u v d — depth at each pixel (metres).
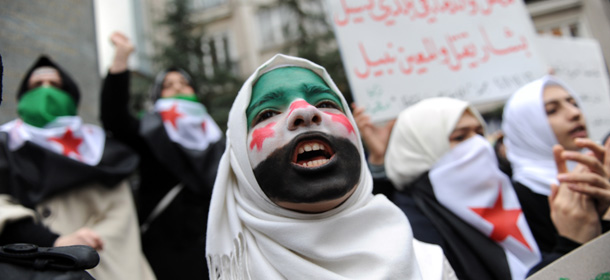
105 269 2.09
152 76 8.91
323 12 9.44
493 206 1.97
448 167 2.04
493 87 3.00
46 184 2.15
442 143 2.12
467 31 3.10
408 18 3.04
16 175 2.14
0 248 1.02
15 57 4.54
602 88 3.60
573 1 8.51
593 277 1.36
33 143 2.24
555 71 3.55
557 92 2.33
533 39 3.12
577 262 1.38
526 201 2.16
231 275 1.26
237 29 12.81
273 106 1.30
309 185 1.19
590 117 3.51
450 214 1.97
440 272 1.32
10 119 4.30
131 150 2.62
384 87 2.90
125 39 2.90
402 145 2.27
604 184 1.69
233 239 1.30
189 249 2.49
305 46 8.95
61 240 1.85
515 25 3.14
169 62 8.91
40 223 1.96
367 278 1.16
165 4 9.70
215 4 13.17
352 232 1.26
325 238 1.23
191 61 9.10
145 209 2.64
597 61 3.68
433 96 2.93
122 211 2.34
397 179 2.28
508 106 2.48
